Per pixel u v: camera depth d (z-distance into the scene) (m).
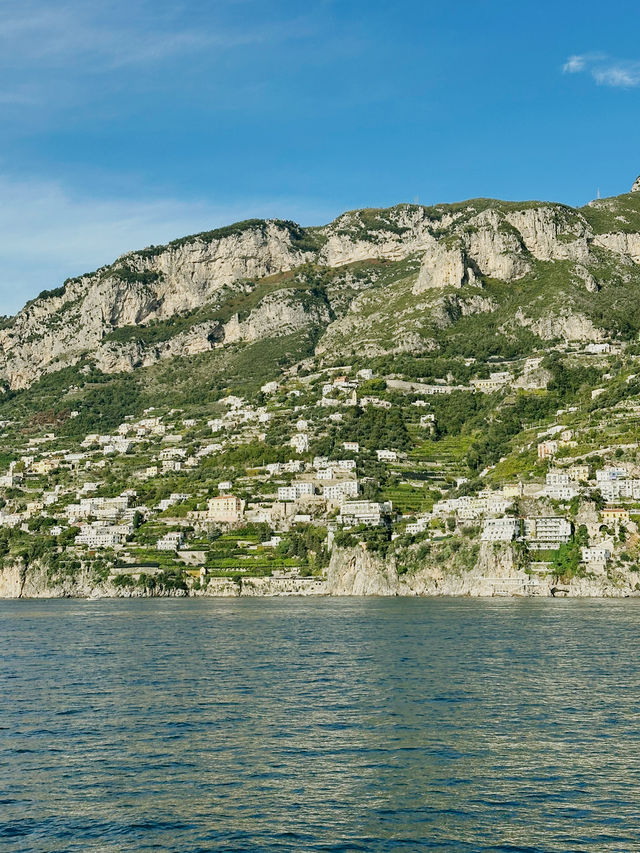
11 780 114.44
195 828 98.88
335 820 100.88
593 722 142.38
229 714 148.12
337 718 145.00
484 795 108.50
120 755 124.62
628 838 96.31
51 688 173.12
